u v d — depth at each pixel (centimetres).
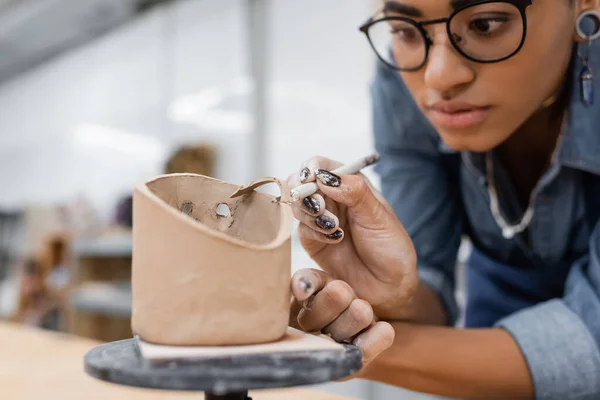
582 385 70
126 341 53
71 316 312
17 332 140
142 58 353
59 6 338
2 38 396
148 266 46
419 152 103
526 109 68
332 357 45
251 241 56
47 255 343
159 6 341
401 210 104
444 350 73
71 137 418
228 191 56
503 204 98
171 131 332
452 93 66
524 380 72
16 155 485
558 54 67
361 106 247
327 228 59
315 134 265
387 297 69
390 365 74
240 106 293
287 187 53
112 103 377
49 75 443
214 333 45
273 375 40
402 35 68
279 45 281
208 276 44
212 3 309
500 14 60
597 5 69
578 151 83
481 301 112
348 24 251
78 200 405
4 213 468
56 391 87
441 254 106
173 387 40
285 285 48
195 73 319
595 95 80
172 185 54
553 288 102
